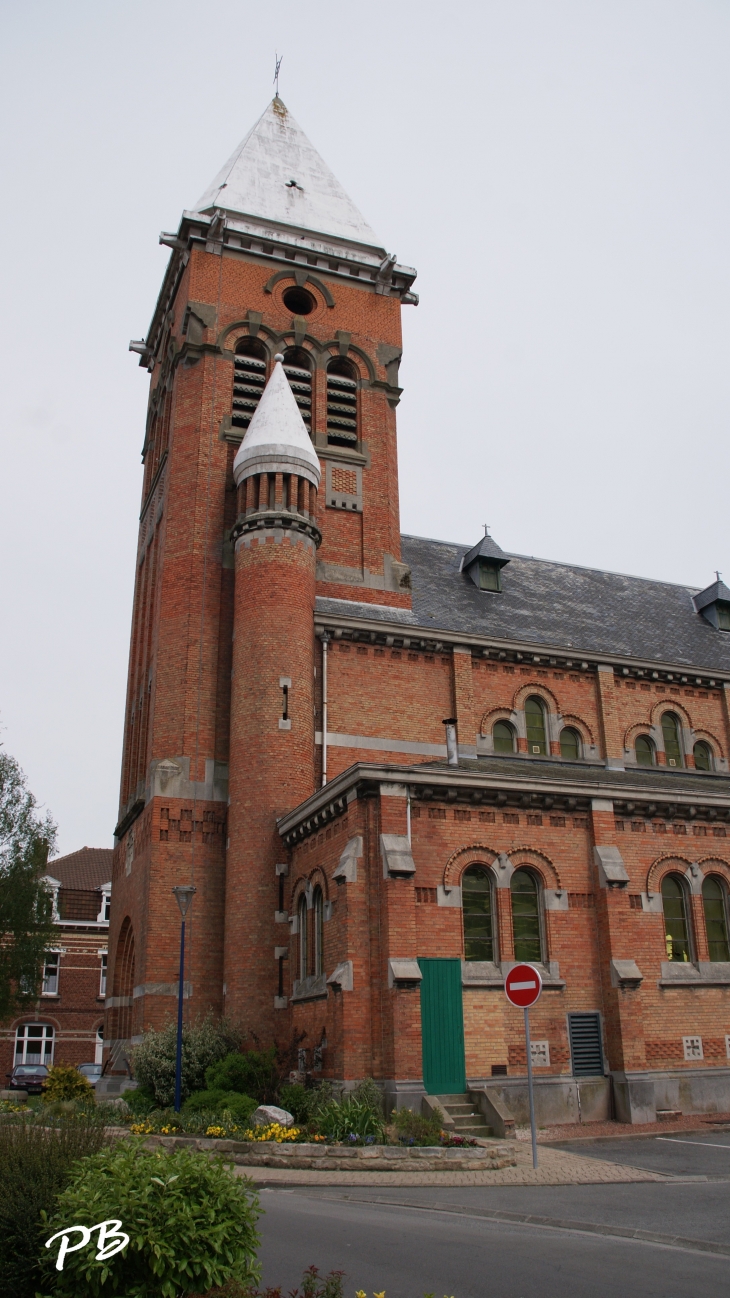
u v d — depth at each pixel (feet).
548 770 93.15
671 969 78.64
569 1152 59.41
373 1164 54.44
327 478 111.04
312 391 114.83
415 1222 39.52
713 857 83.61
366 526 110.63
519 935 74.84
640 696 109.40
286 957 84.79
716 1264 32.53
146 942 89.40
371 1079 65.26
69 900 182.19
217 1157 26.30
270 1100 70.85
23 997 139.54
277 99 136.77
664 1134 65.57
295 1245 34.94
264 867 86.84
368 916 69.67
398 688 98.37
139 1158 25.52
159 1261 22.67
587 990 74.84
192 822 93.25
